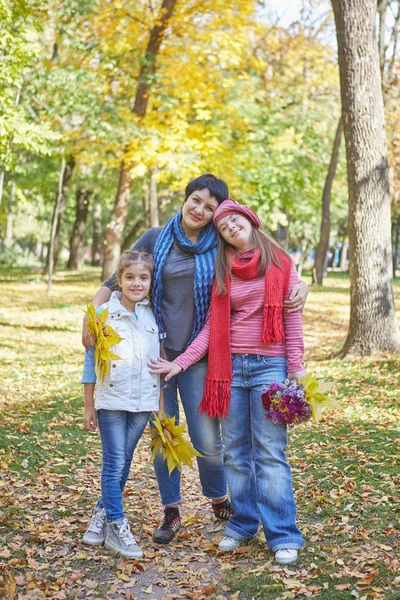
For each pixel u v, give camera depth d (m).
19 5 11.59
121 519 3.72
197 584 3.36
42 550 3.69
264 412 3.63
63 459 5.46
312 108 22.53
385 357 9.03
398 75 19.45
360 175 9.16
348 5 8.92
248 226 3.65
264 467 3.62
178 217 3.83
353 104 9.09
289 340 3.68
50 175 26.64
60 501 4.50
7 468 5.05
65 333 12.73
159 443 3.74
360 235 9.28
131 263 3.73
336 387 7.95
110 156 19.06
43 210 40.31
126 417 3.77
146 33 17.09
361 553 3.55
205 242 3.74
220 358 3.69
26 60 11.95
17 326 13.37
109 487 3.72
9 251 37.66
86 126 16.11
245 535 3.76
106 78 16.81
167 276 3.78
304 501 4.42
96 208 43.53
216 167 17.50
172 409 4.00
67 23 15.38
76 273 31.50
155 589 3.35
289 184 22.52
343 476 4.87
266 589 3.23
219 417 3.78
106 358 3.58
